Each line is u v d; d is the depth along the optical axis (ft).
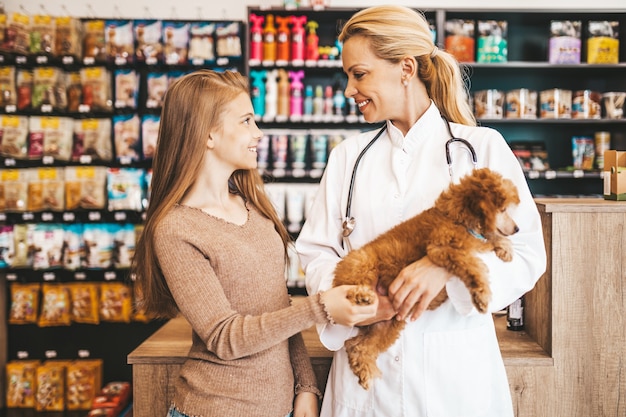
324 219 5.27
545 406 5.92
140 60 13.19
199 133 4.72
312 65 13.10
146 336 14.01
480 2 14.24
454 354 4.64
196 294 4.33
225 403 4.42
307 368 5.16
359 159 5.20
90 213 13.01
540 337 6.25
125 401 12.09
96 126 13.17
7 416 12.43
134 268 5.10
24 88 13.05
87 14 14.06
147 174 13.43
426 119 5.01
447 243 4.12
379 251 4.42
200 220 4.66
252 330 4.23
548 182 14.43
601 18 13.30
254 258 4.68
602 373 5.93
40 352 13.92
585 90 13.25
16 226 13.06
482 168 4.42
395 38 4.68
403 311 4.19
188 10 14.16
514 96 13.24
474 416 4.66
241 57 13.56
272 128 14.28
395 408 4.64
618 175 6.53
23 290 13.26
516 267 4.47
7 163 12.89
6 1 13.87
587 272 5.90
